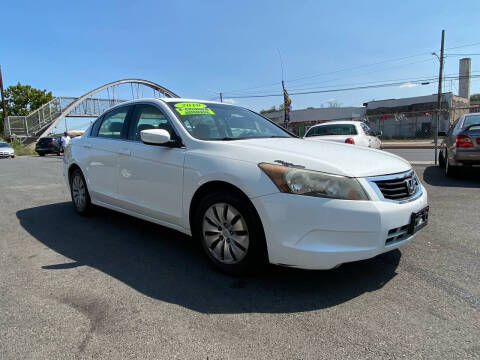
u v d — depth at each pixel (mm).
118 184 4289
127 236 4336
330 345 2164
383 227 2660
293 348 2143
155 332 2322
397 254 3584
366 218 2615
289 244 2701
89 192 4949
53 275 3211
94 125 5062
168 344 2195
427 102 44688
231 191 3037
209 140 3480
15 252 3814
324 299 2732
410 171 3180
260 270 3152
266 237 2803
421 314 2490
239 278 3113
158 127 3873
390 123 35250
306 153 3004
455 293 2779
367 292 2826
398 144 25297
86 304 2686
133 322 2439
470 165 7355
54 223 4961
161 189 3650
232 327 2373
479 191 6410
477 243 3836
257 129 4207
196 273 3236
